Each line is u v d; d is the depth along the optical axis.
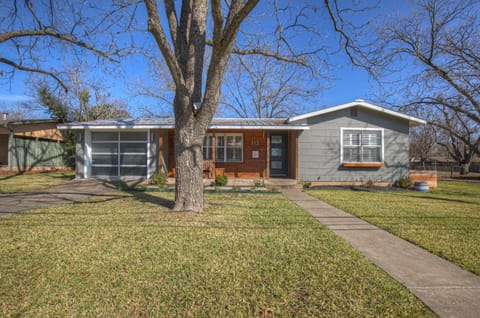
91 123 11.77
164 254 3.51
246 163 13.13
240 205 6.98
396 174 12.13
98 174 12.48
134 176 12.43
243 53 7.45
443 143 28.48
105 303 2.41
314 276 2.93
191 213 5.85
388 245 3.99
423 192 10.37
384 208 6.76
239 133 13.15
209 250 3.67
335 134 12.12
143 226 4.82
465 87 12.77
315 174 12.09
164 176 10.90
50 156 18.64
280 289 2.65
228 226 4.88
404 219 5.59
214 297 2.52
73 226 4.80
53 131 18.89
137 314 2.27
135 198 7.99
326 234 4.47
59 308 2.33
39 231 4.48
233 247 3.79
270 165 13.31
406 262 3.36
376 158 12.12
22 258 3.35
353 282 2.81
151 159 12.30
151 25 4.87
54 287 2.66
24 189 9.73
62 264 3.18
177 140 6.08
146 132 12.47
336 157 12.09
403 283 2.80
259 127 11.41
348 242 4.11
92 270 3.04
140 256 3.44
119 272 3.00
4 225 4.86
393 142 12.16
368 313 2.28
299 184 11.53
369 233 4.61
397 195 9.33
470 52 12.43
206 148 13.17
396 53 13.20
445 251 3.72
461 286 2.75
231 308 2.35
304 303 2.43
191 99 5.98
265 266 3.18
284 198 8.34
